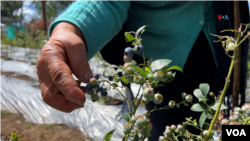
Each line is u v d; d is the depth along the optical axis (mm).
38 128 1644
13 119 1708
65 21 520
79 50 439
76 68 430
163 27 888
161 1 848
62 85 374
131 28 952
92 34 545
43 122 1761
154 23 895
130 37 386
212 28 896
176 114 960
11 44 5215
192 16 855
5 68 3244
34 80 2824
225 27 859
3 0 11898
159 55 924
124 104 1857
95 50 577
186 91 1029
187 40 876
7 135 1422
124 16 683
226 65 880
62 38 437
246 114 383
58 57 407
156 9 881
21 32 6199
